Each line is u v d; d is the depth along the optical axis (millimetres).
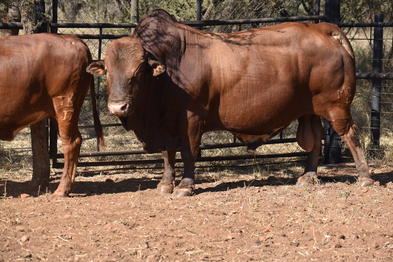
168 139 8227
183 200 7902
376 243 6312
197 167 10250
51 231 6594
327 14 10523
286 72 8258
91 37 9555
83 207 7523
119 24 9617
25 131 12812
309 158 9000
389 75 10742
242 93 8203
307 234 6574
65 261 5785
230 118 8305
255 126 8414
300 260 5863
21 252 5984
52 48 7766
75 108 7984
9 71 7586
